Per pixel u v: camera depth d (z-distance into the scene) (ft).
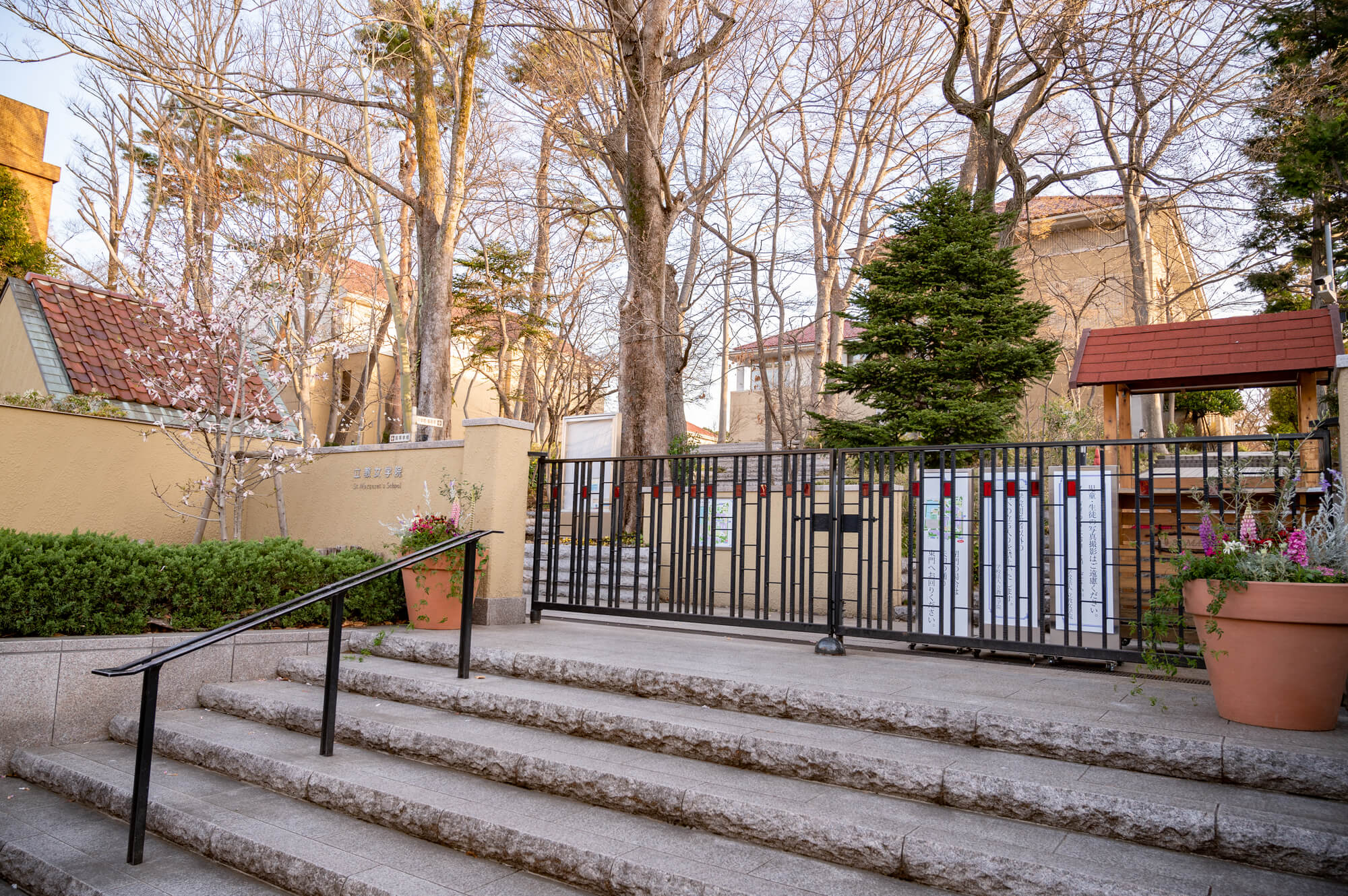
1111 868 9.07
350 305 83.25
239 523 29.27
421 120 54.34
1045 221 64.34
